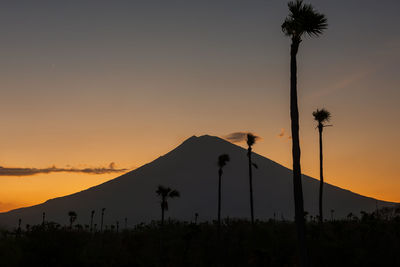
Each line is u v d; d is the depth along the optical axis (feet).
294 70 75.20
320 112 175.63
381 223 216.54
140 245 221.66
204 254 214.48
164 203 209.56
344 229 199.82
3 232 171.83
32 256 157.38
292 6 73.97
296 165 72.28
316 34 74.02
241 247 206.49
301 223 70.18
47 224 173.99
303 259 68.85
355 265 155.53
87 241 190.80
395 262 156.04
